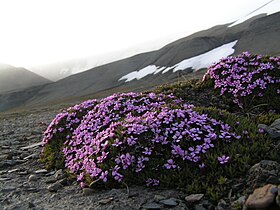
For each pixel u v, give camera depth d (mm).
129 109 483
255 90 559
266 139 359
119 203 313
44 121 1187
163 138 361
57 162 467
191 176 321
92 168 363
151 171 341
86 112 543
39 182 420
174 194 312
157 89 688
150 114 407
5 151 611
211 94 619
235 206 269
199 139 347
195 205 291
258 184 276
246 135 362
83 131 469
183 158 333
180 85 680
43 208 332
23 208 340
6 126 1202
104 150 372
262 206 244
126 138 368
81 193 356
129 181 343
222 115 414
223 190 294
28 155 560
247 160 313
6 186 416
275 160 314
